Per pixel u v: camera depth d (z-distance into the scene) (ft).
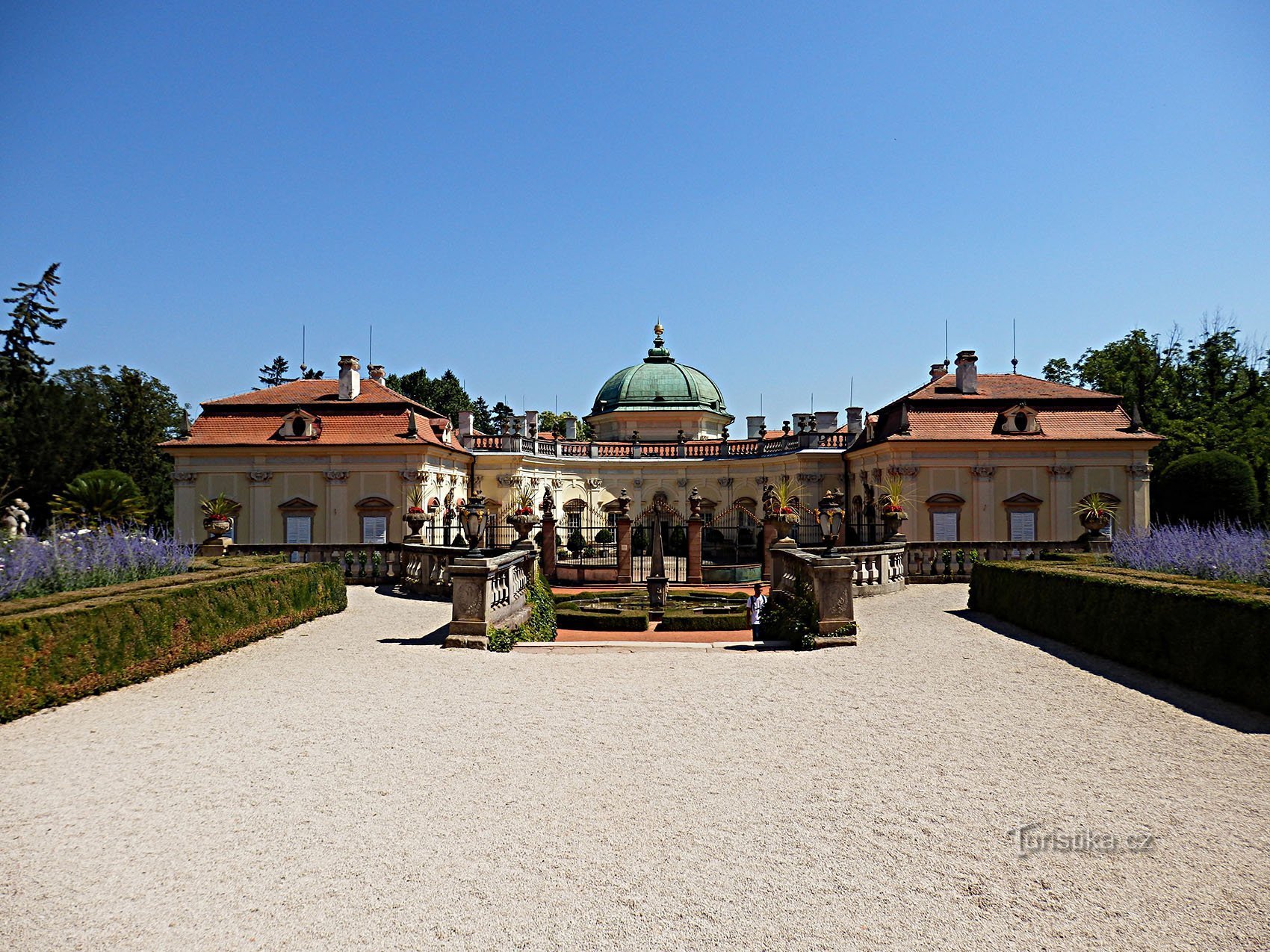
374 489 126.21
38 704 34.68
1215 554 57.36
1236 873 20.38
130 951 17.03
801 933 17.74
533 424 166.50
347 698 37.50
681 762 28.68
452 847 21.81
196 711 35.14
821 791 25.95
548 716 34.68
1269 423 170.91
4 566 46.98
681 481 164.25
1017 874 20.42
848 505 144.25
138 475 183.32
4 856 21.21
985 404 119.03
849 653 48.42
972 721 33.88
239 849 21.63
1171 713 34.81
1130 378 189.16
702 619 67.92
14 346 169.37
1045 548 87.66
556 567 108.27
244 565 64.23
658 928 17.94
